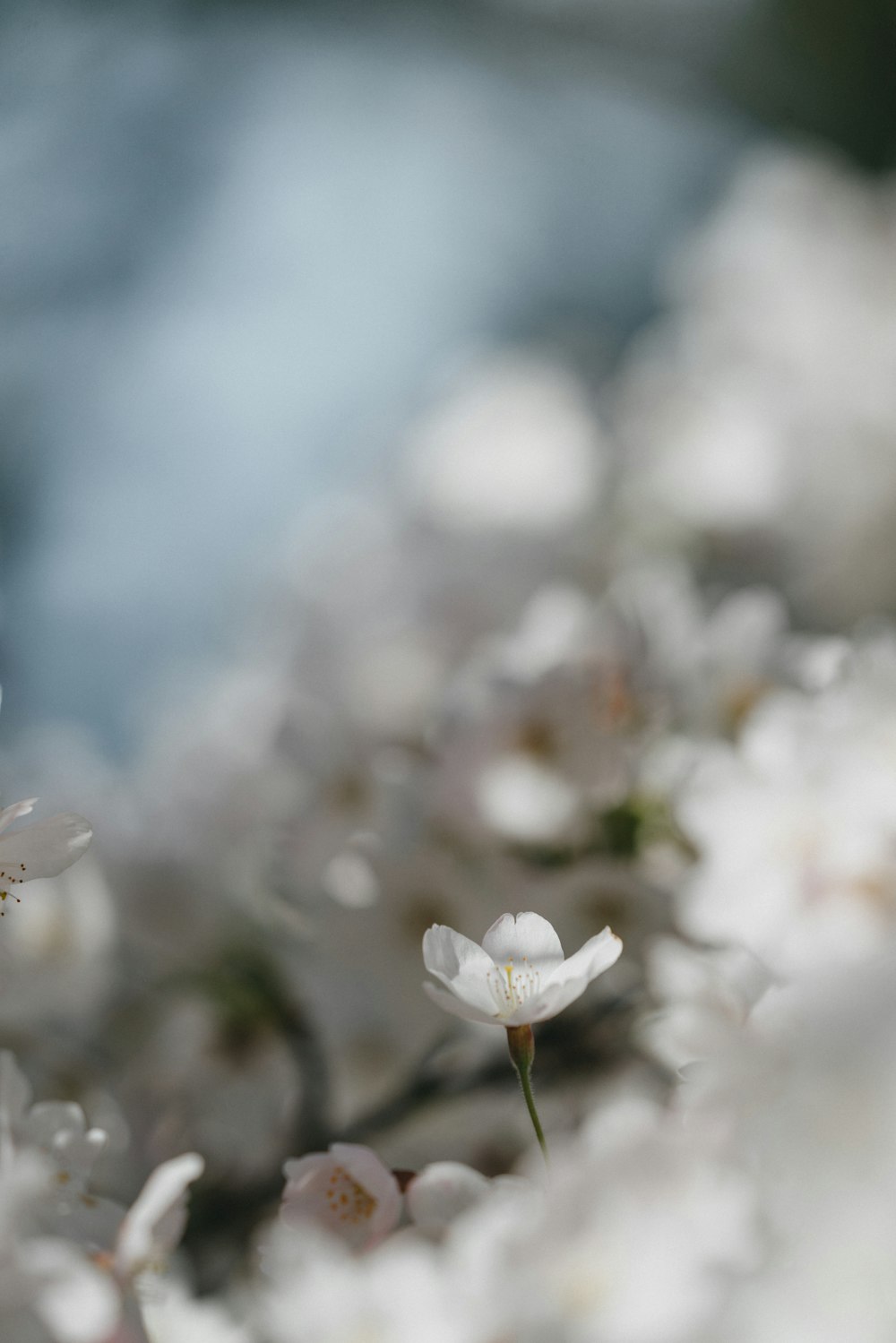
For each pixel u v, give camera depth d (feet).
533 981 2.08
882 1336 1.87
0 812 2.03
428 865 2.74
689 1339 1.89
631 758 2.71
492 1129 2.74
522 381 4.49
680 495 4.36
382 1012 2.85
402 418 4.81
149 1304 2.07
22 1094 2.10
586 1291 1.90
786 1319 1.88
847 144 5.96
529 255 7.52
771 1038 2.00
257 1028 3.03
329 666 3.44
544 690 2.71
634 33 6.16
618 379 5.27
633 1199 1.92
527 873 2.71
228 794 3.21
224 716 3.57
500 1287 1.90
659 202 7.55
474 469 4.07
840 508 4.67
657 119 7.29
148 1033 3.06
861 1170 1.88
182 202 6.56
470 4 6.31
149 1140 2.91
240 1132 2.89
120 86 6.25
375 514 4.08
